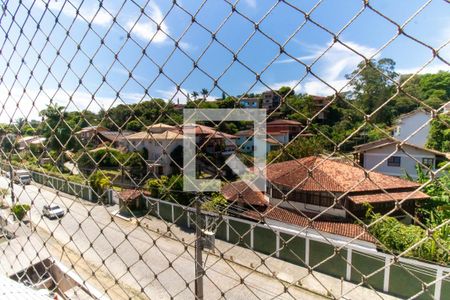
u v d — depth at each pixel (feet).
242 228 26.53
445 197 25.04
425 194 25.96
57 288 7.07
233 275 22.29
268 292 20.58
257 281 21.58
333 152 3.42
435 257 14.40
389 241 21.11
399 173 39.70
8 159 7.52
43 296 5.99
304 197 26.35
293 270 23.43
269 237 25.44
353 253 22.98
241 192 4.71
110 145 5.28
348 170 27.76
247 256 21.83
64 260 27.02
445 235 14.24
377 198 24.97
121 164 5.28
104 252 28.76
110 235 31.50
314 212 25.55
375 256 21.89
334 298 3.52
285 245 3.89
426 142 33.37
